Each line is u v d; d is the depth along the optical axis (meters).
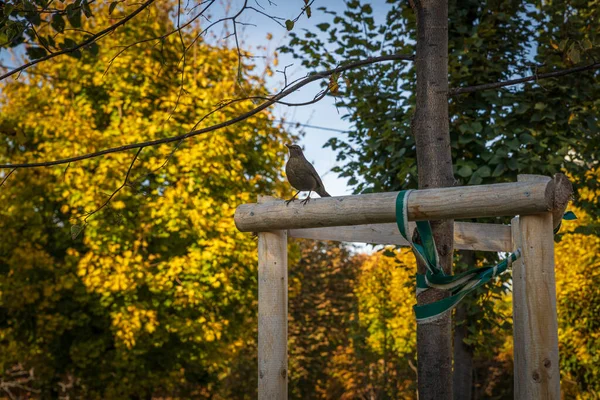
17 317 14.09
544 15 7.89
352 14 8.06
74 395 14.98
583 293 14.79
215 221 12.82
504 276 7.87
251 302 14.73
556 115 7.52
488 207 3.05
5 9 4.26
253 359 19.56
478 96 7.68
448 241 4.14
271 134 14.66
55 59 13.91
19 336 14.22
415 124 4.34
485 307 8.00
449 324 4.26
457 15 7.83
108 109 13.62
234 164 13.44
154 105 14.30
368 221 3.41
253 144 14.99
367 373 20.09
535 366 2.97
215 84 13.69
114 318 12.83
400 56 4.44
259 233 3.98
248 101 13.40
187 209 12.66
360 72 7.81
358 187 8.76
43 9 4.39
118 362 13.78
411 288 8.70
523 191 2.97
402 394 19.36
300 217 3.67
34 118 13.66
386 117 8.17
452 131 7.59
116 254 13.02
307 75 4.32
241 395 19.41
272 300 3.95
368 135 8.40
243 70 13.86
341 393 21.17
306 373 19.62
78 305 14.19
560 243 14.76
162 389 17.95
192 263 12.39
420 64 4.33
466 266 7.61
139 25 14.09
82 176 12.46
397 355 19.23
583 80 7.52
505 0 7.73
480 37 7.86
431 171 4.24
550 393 2.94
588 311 14.82
